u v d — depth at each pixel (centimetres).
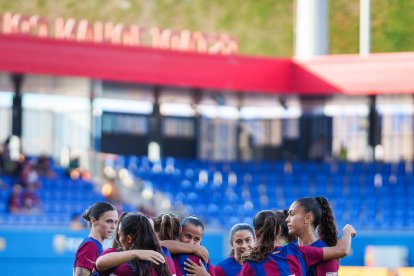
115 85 4706
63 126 5344
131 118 5519
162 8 6216
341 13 6375
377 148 5597
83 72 4416
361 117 5531
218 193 5094
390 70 4669
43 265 3984
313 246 1644
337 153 5562
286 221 1683
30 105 5253
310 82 4734
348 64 4712
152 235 1508
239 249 1783
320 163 5394
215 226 4675
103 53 4462
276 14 6316
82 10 6056
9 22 4509
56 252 4000
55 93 5025
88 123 5328
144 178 5134
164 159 5250
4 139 5141
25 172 4678
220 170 5266
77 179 4838
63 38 4484
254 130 5653
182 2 6256
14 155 4991
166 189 5094
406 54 4662
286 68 4769
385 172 5253
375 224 4841
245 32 6297
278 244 1716
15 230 3972
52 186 4756
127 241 1504
